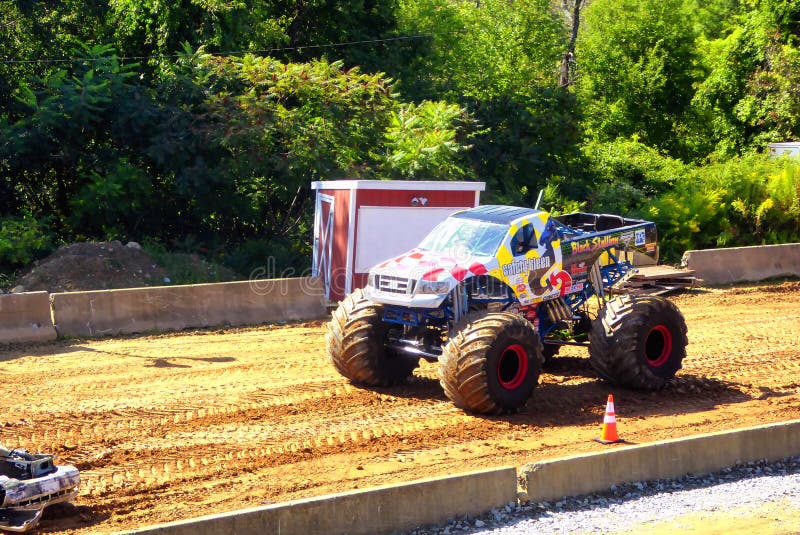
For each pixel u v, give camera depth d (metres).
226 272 20.11
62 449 8.60
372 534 6.72
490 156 26.12
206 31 25.95
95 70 22.41
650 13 41.69
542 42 36.97
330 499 6.57
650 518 7.14
